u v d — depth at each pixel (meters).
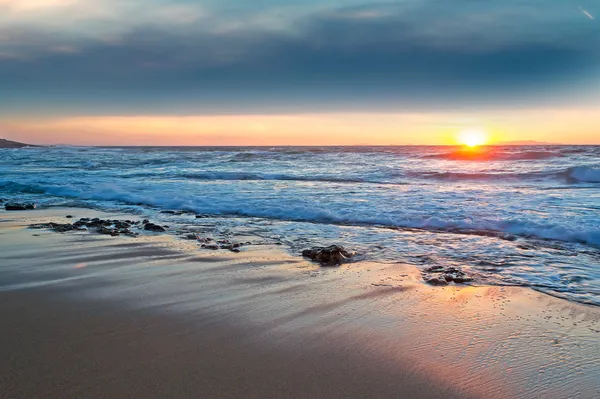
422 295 4.84
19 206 12.27
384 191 14.03
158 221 10.03
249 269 5.89
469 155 28.92
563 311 4.37
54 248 7.09
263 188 15.30
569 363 3.31
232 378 3.01
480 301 4.66
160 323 3.98
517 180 17.17
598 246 7.09
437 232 8.41
